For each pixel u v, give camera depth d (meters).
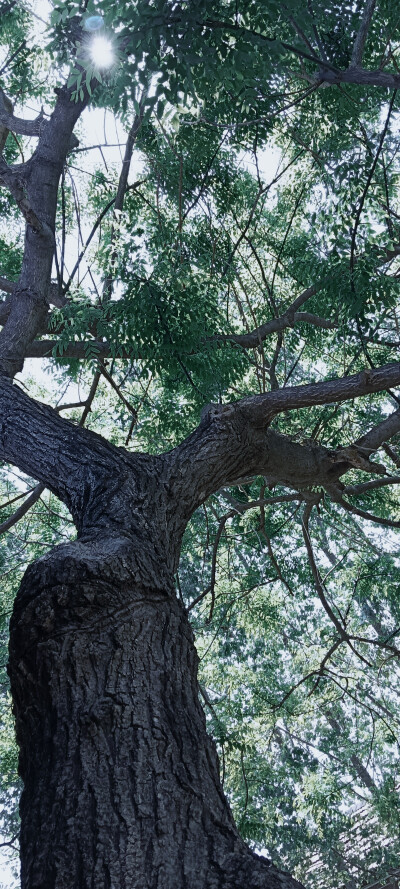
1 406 4.05
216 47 3.84
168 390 8.93
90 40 3.77
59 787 2.16
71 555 2.70
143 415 9.59
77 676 2.41
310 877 16.69
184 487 3.53
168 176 8.78
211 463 3.68
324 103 7.36
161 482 3.48
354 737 17.66
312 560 6.93
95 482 3.39
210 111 7.49
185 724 2.39
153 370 6.92
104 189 10.31
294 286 9.70
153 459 3.61
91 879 1.96
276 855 17.20
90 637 2.50
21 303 6.02
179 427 8.88
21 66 9.05
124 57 3.72
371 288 6.77
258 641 14.24
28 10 7.75
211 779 2.29
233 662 13.62
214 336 7.07
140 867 1.98
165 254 6.67
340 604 16.08
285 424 9.11
